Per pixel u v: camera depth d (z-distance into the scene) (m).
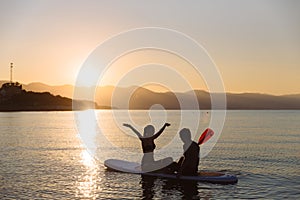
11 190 14.69
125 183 15.84
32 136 44.31
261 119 102.94
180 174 16.14
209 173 16.61
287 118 111.19
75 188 15.08
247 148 31.16
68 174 17.97
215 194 14.07
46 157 24.56
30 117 113.19
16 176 17.52
